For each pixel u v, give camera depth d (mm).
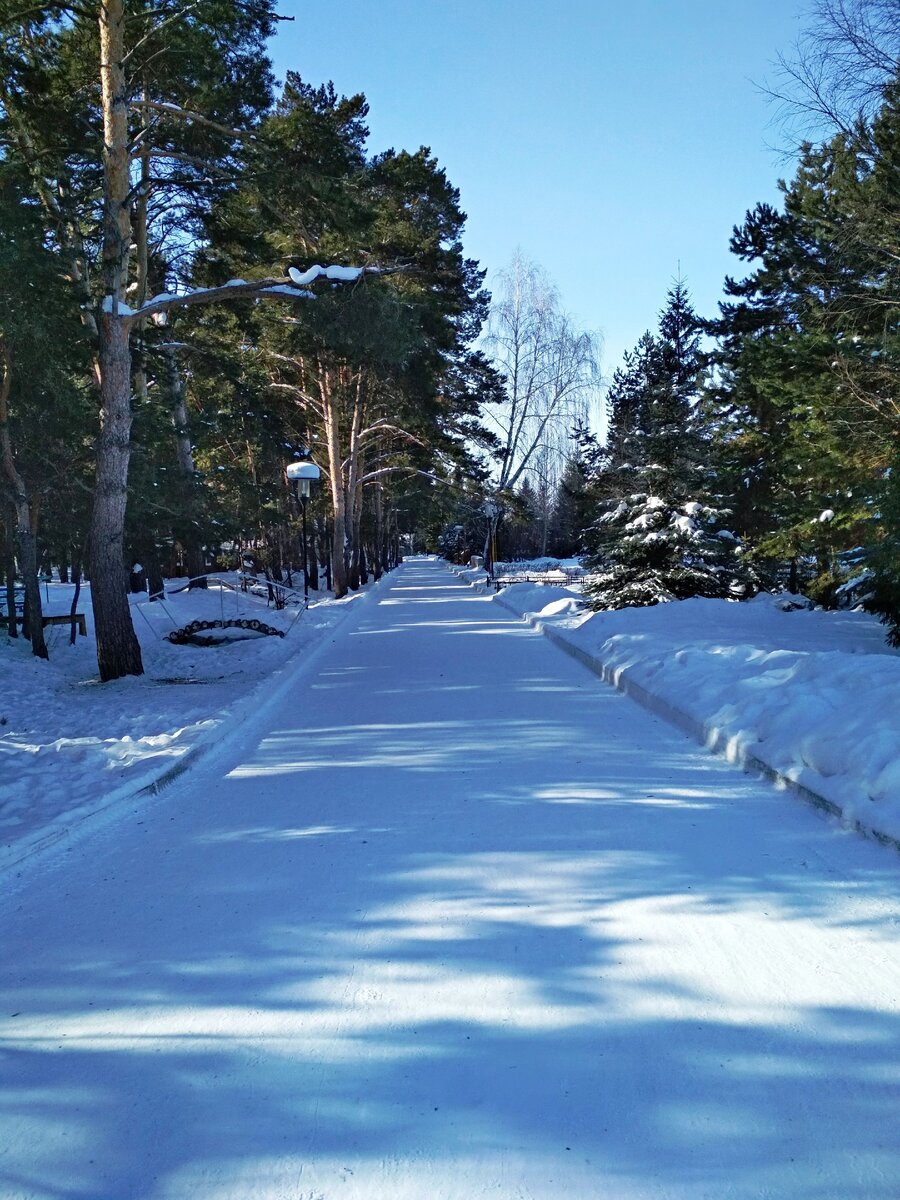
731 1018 3521
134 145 16453
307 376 38125
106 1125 3008
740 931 4309
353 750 8805
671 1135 2852
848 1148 2771
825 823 5910
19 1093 3209
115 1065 3363
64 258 15867
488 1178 2686
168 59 16781
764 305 26500
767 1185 2625
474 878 5141
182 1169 2777
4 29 16203
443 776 7570
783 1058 3240
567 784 7141
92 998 3906
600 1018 3549
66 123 16266
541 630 20953
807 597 22641
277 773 8023
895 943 4137
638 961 4027
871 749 6148
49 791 7402
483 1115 2980
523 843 5730
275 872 5402
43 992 3990
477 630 21812
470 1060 3293
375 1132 2912
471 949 4211
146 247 21891
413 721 10164
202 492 29688
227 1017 3682
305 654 17375
